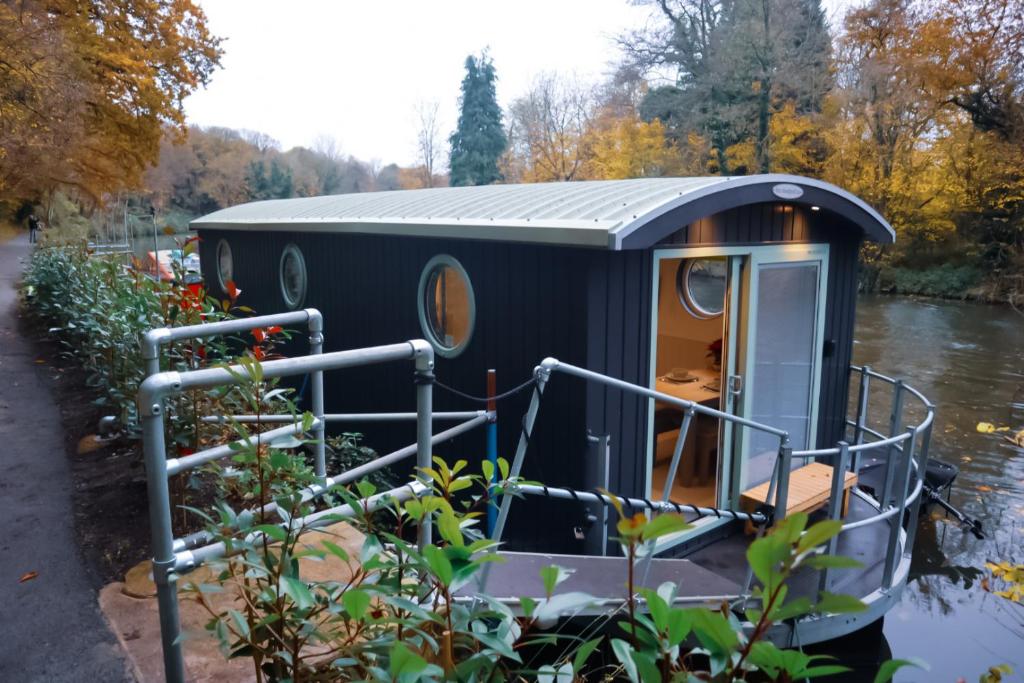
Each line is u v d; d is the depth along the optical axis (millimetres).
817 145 21219
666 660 917
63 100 9562
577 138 26438
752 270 4754
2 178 9711
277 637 1401
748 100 21625
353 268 6375
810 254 5121
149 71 12758
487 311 4824
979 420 9938
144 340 2561
